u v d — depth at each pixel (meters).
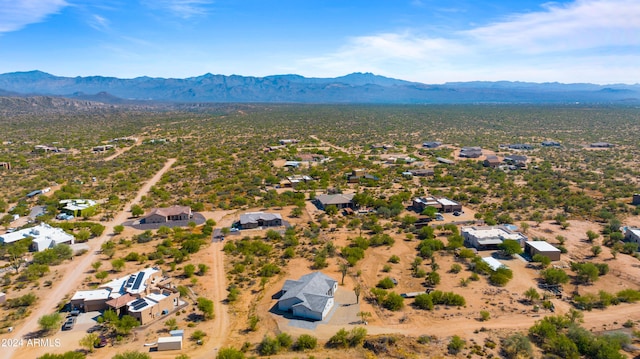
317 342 70.00
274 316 78.62
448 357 65.31
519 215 138.88
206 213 143.25
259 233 124.00
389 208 145.00
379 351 67.00
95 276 93.31
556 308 81.50
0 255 104.12
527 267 100.38
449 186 181.25
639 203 148.50
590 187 175.12
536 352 66.75
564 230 124.88
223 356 62.94
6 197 158.62
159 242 116.44
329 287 84.88
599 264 98.06
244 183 184.38
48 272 95.88
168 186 180.50
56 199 152.75
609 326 75.12
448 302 83.00
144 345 69.06
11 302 81.50
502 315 78.69
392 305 81.44
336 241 117.12
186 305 82.38
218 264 102.06
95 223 130.38
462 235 120.00
